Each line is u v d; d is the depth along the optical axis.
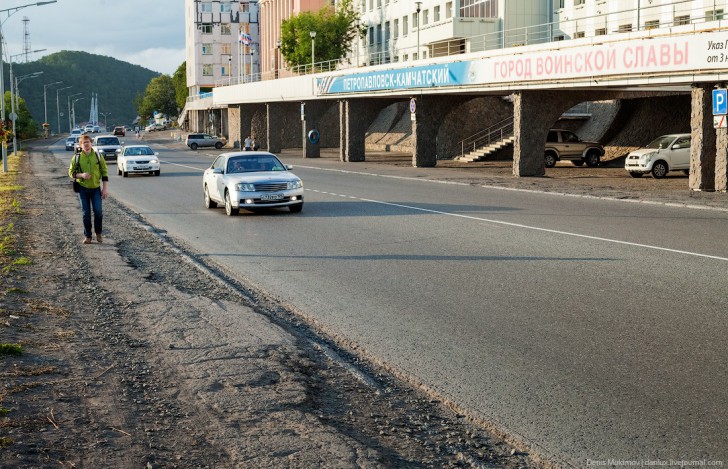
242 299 10.23
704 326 8.23
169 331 8.34
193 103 119.62
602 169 41.16
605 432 5.46
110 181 36.84
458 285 10.79
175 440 5.25
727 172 25.42
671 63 25.61
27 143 108.62
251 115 78.19
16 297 10.04
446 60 38.94
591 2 50.28
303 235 16.66
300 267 12.69
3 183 35.56
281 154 70.00
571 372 6.83
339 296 10.34
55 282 11.23
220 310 9.39
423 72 41.09
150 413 5.79
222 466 4.82
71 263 13.03
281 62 112.06
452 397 6.29
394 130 71.81
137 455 4.98
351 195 26.45
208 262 13.52
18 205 24.23
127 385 6.47
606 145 47.62
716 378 6.55
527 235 15.66
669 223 17.48
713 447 5.15
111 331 8.34
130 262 13.25
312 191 28.41
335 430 5.45
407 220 18.80
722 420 5.62
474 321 8.74
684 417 5.69
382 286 10.90
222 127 110.56
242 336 8.13
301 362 7.25
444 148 53.03
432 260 12.95
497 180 32.84
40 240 16.06
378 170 42.28
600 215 19.33
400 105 72.50
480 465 4.98
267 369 6.95
